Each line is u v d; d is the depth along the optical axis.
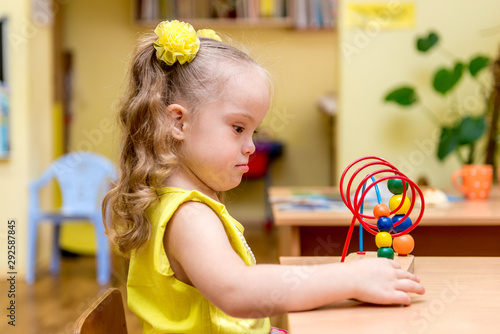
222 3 4.90
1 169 3.19
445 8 2.70
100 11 4.90
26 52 3.16
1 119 3.13
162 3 4.83
